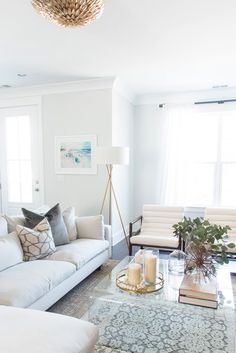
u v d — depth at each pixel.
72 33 2.59
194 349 1.72
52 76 3.90
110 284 2.06
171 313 2.06
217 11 2.25
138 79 4.09
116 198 4.40
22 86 4.39
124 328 1.93
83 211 4.36
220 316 1.81
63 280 2.32
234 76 3.94
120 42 2.81
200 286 1.89
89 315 2.05
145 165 5.17
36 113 4.55
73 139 4.33
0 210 4.95
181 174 4.75
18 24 2.41
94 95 4.18
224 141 4.71
